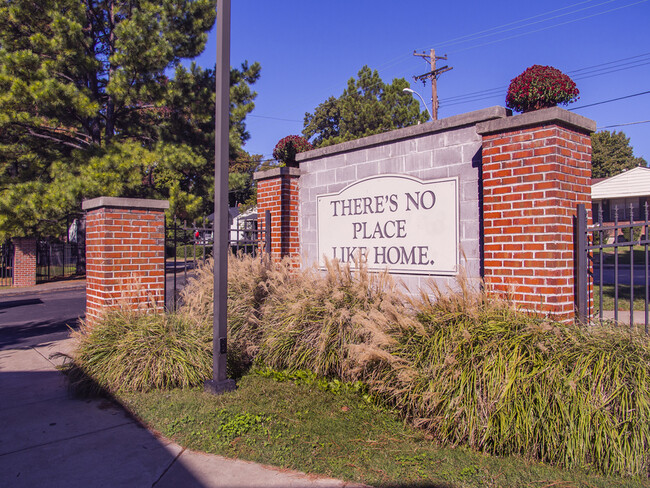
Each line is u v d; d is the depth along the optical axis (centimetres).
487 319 392
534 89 457
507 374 338
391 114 2650
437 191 559
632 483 296
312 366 502
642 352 332
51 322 973
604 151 4791
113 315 561
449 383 357
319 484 314
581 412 311
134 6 1744
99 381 492
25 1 1507
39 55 1546
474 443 347
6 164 1889
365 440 371
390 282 497
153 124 1964
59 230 2008
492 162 464
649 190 2348
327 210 706
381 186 625
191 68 1803
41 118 1588
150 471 335
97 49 1864
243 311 605
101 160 1525
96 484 317
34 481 321
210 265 682
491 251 462
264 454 352
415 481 309
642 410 300
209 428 395
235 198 3725
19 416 439
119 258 630
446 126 546
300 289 570
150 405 449
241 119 1975
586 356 334
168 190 1845
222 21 476
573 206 440
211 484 317
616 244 412
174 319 561
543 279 424
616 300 412
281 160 816
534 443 324
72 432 402
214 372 481
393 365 392
